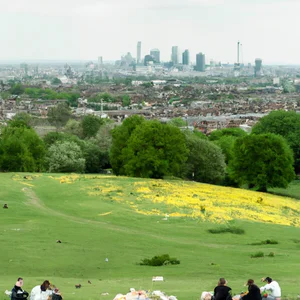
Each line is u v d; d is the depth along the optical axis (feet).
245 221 313.94
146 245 247.50
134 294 137.28
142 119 538.06
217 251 245.04
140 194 372.99
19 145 506.07
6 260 206.08
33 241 237.86
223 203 362.12
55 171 536.83
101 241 248.52
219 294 132.98
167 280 182.80
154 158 460.14
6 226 266.36
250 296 134.82
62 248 228.84
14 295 140.67
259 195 417.69
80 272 197.26
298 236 290.97
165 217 313.32
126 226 292.61
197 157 508.53
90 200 352.69
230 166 498.69
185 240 269.23
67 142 570.05
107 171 609.01
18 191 374.63
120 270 201.57
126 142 512.22
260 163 472.03
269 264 215.72
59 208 329.52
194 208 336.90
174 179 468.75
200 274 195.11
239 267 208.64
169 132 473.67
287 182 476.95
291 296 149.28
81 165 547.49
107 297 148.25
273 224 315.37
